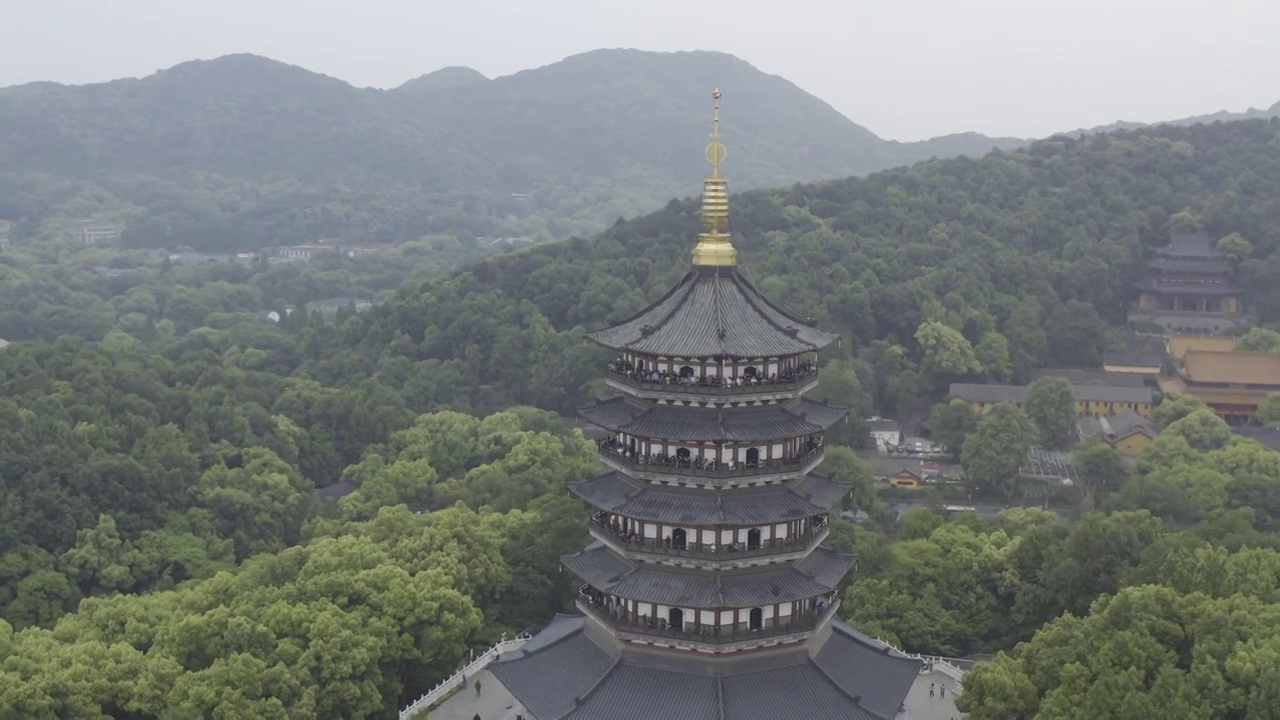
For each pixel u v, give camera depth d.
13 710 131.12
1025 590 177.25
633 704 121.25
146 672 140.75
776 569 124.75
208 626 150.25
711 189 125.50
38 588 193.62
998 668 136.62
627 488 126.56
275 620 151.38
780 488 124.75
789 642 124.12
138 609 160.75
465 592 172.12
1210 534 197.50
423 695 160.38
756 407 123.06
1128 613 140.75
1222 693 125.62
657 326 122.81
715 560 120.50
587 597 131.00
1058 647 139.25
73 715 133.62
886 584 175.75
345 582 161.75
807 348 121.50
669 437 119.44
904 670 131.50
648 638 122.88
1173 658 133.62
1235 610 139.75
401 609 158.50
